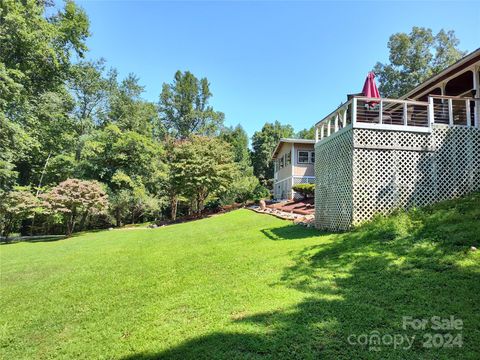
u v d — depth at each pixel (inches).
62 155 930.7
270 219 539.8
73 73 906.1
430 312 125.6
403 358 98.8
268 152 1776.6
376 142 322.0
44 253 426.9
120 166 973.8
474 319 116.5
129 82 1270.9
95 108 1171.3
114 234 631.2
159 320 152.2
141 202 943.0
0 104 661.9
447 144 334.0
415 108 539.2
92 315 171.2
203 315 150.4
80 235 723.4
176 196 989.2
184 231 525.7
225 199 1074.7
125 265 286.5
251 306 152.9
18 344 145.3
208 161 826.8
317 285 171.3
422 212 279.4
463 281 148.9
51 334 152.9
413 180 323.0
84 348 133.7
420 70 1214.9
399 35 1242.0
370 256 207.2
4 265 347.9
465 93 475.2
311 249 254.8
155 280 224.2
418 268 175.2
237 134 1804.9
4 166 702.5
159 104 1755.7
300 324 126.6
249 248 296.2
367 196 314.3
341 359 100.6
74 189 737.6
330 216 363.6
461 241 197.2
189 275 226.8
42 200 738.8
